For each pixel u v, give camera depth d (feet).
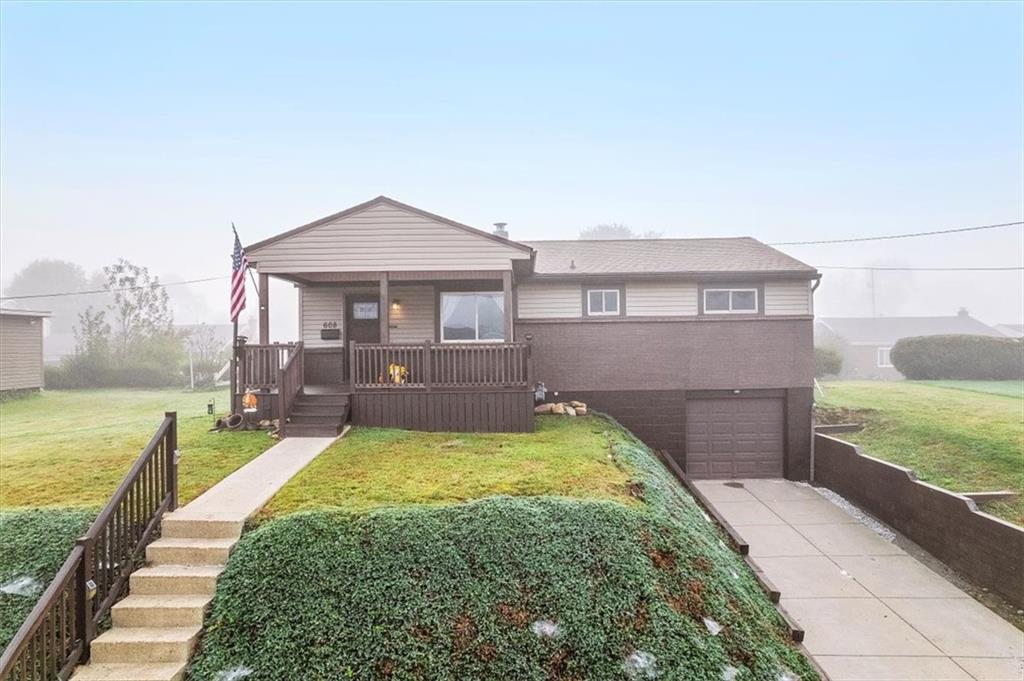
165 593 17.57
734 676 16.11
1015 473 30.89
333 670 15.06
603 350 45.34
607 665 15.66
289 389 35.09
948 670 20.07
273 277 40.47
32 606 17.26
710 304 45.55
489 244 37.52
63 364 87.66
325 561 17.98
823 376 84.02
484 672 15.26
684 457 44.91
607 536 19.75
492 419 36.24
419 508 20.93
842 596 25.63
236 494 22.65
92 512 21.34
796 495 40.96
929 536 30.37
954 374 69.62
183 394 77.46
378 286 46.80
